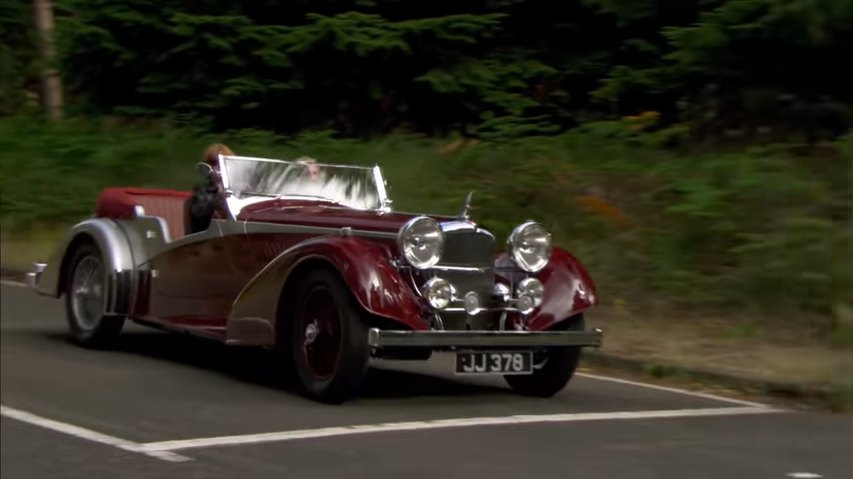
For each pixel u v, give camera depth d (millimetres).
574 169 15336
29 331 11477
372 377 9898
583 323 9102
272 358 10453
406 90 18078
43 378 9195
